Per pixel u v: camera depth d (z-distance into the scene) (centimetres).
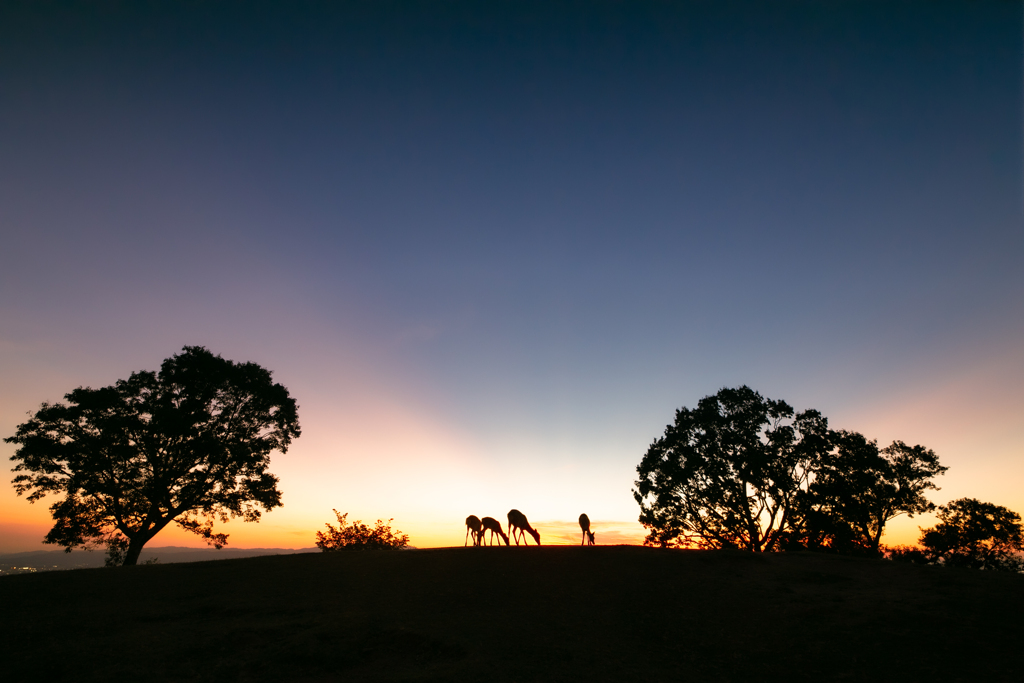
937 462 4166
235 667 1026
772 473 4022
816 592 1606
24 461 3164
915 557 4794
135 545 3344
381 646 1148
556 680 992
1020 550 4641
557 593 1605
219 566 1919
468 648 1130
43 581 1681
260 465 3756
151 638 1166
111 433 3259
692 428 4409
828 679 1016
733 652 1173
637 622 1377
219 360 3778
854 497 4012
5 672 981
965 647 1132
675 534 4328
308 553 2186
